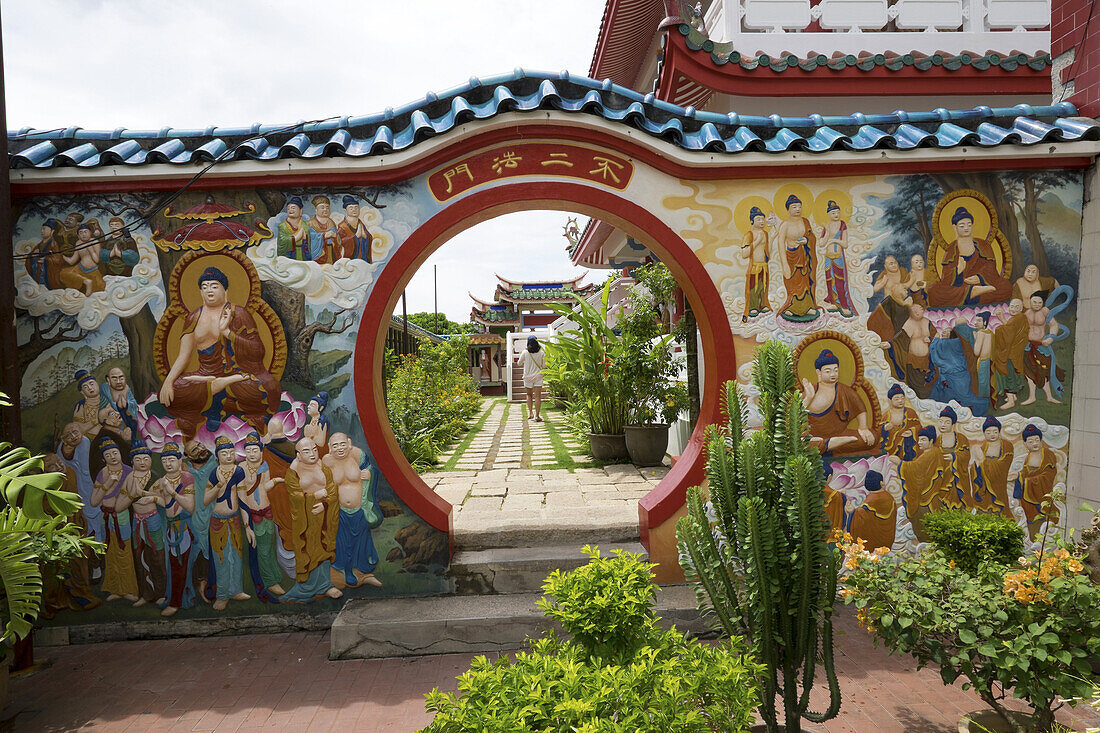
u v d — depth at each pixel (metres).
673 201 4.88
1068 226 4.91
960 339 4.93
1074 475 4.89
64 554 3.81
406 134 4.68
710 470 3.04
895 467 4.93
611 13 7.93
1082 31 4.79
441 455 10.20
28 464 3.12
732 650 2.66
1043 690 2.75
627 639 2.62
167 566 4.77
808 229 4.91
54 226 4.68
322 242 4.79
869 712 3.60
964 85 6.20
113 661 4.43
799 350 4.92
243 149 4.48
